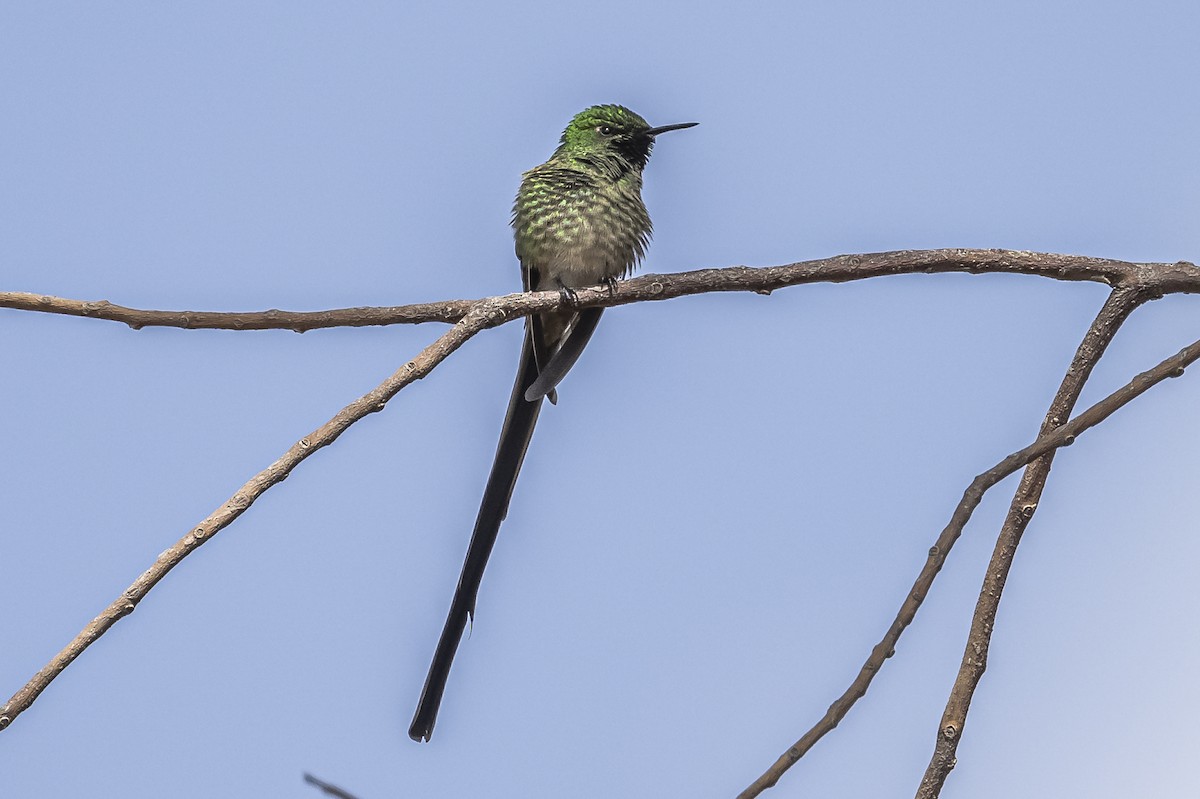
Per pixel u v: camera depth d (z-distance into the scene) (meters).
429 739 7.77
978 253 6.86
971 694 5.78
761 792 5.47
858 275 7.02
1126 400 5.79
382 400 6.08
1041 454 5.71
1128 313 6.63
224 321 6.71
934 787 5.66
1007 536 6.10
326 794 5.88
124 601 5.31
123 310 6.56
